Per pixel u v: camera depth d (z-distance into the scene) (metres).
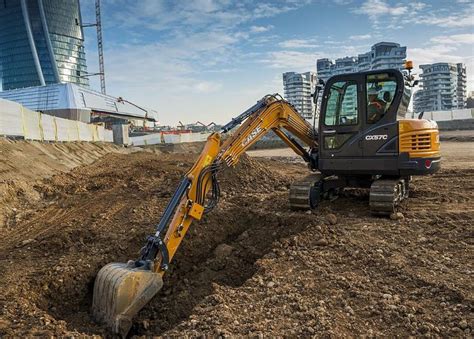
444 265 6.06
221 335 4.51
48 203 12.15
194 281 7.11
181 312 6.02
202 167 6.71
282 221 8.67
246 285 5.93
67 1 111.94
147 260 5.79
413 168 8.36
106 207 11.24
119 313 5.36
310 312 4.88
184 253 8.03
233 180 12.73
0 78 112.38
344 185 9.71
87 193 13.12
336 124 9.05
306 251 6.95
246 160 13.82
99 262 7.21
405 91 8.71
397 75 8.51
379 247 6.85
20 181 12.80
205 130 61.44
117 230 8.98
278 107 8.62
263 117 8.27
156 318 6.02
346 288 5.54
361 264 6.28
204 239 8.55
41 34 108.94
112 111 71.94
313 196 9.26
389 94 8.62
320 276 5.95
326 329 4.51
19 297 5.94
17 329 4.99
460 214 8.47
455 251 6.61
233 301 5.41
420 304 4.98
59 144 21.31
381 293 5.30
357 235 7.49
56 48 110.19
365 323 4.66
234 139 7.61
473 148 25.25
